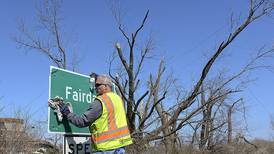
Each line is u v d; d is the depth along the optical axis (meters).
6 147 10.52
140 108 14.88
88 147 6.73
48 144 11.98
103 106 6.01
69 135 6.46
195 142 19.12
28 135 11.20
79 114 6.64
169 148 15.38
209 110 16.48
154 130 13.35
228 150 22.09
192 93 14.51
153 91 15.28
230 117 22.28
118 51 14.23
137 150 12.72
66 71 6.50
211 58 14.19
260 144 31.39
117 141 6.07
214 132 21.45
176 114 13.73
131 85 13.81
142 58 15.54
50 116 6.03
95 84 6.44
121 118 6.19
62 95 6.34
